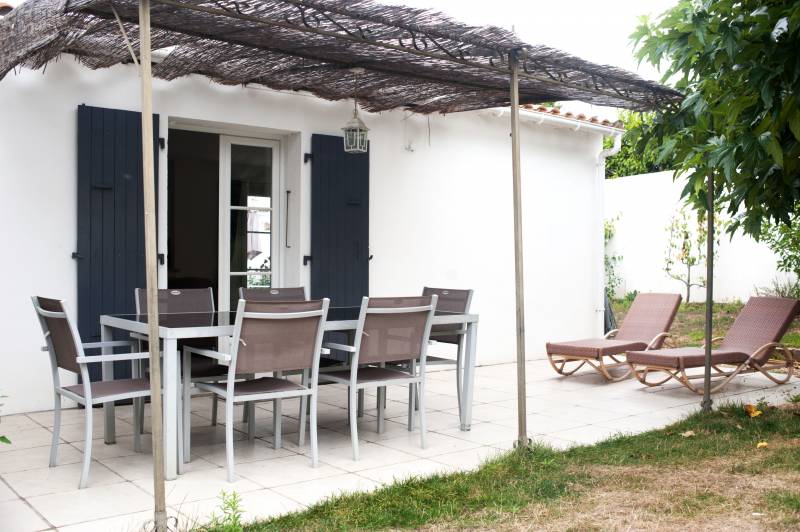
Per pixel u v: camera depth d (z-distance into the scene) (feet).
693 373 25.05
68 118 18.38
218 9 11.85
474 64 14.82
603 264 31.60
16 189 17.61
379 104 22.45
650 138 19.61
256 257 22.81
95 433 15.89
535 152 29.04
